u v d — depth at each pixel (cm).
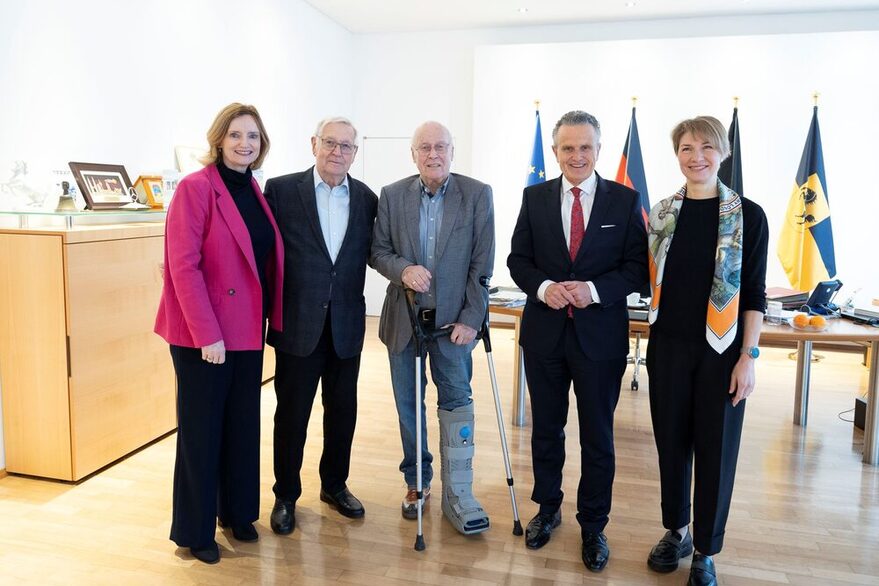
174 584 221
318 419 396
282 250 242
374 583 222
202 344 217
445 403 262
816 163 583
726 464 215
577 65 659
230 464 245
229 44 487
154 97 405
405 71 718
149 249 334
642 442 366
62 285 285
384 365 528
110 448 317
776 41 616
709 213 213
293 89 593
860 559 244
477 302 250
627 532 261
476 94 686
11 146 304
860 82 603
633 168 619
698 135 207
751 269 210
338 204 250
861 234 614
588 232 227
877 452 337
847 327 335
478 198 250
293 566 233
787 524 271
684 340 217
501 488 301
